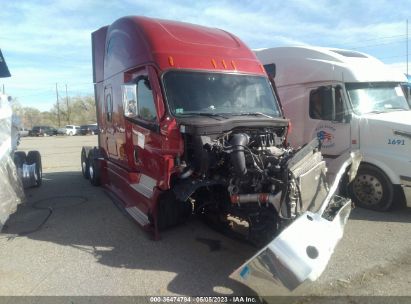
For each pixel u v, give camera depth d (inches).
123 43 288.7
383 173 288.5
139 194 260.7
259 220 197.8
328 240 163.6
